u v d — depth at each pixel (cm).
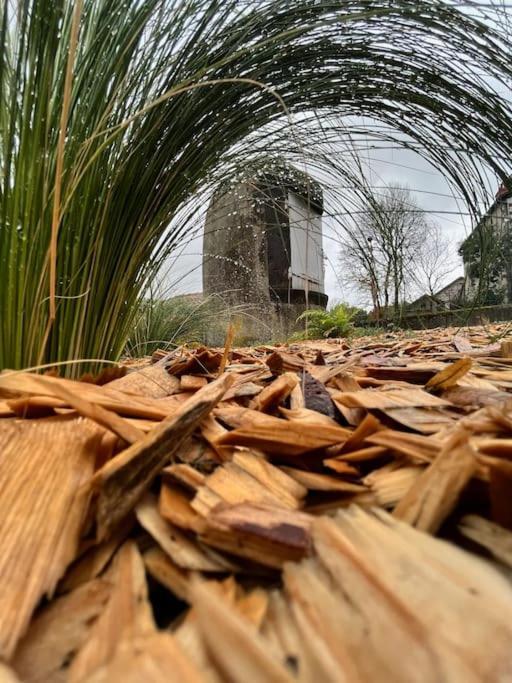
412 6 82
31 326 91
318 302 565
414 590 30
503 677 25
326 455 54
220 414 68
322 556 34
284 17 98
